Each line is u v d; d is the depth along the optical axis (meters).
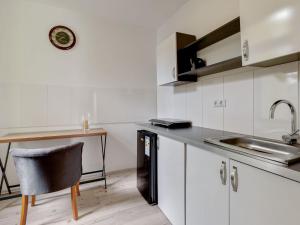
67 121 2.57
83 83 2.66
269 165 0.82
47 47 2.44
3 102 2.25
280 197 0.79
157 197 1.97
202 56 2.12
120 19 2.81
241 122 1.63
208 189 1.21
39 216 1.77
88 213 1.82
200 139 1.36
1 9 2.21
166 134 1.70
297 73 1.21
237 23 1.49
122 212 1.84
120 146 2.94
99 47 2.75
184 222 1.47
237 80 1.66
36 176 1.49
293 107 1.20
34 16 2.36
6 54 2.24
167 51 2.27
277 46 1.04
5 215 1.80
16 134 2.16
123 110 2.95
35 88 2.39
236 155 0.98
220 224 1.12
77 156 1.72
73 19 2.58
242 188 0.97
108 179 2.64
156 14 2.68
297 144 1.17
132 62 3.00
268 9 1.08
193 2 2.24
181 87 2.50
